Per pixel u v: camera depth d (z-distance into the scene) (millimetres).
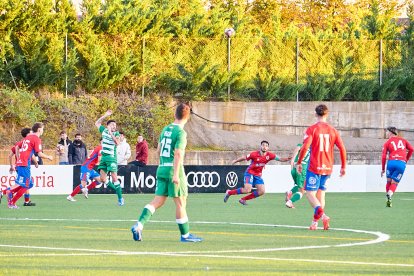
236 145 91188
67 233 30859
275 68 95375
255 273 19875
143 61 90750
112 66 89000
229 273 19828
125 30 90562
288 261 22328
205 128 91562
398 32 101250
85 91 88625
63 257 22953
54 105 85875
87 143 85688
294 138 94000
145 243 27109
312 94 96062
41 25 87062
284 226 35438
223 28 96000
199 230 33062
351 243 27719
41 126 48312
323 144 33281
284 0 126625
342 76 96688
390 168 51562
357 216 42500
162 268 20688
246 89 94250
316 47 96688
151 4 95500
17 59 85250
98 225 35156
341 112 95938
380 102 96312
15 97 84312
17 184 47812
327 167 33438
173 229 33062
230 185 69562
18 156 47938
